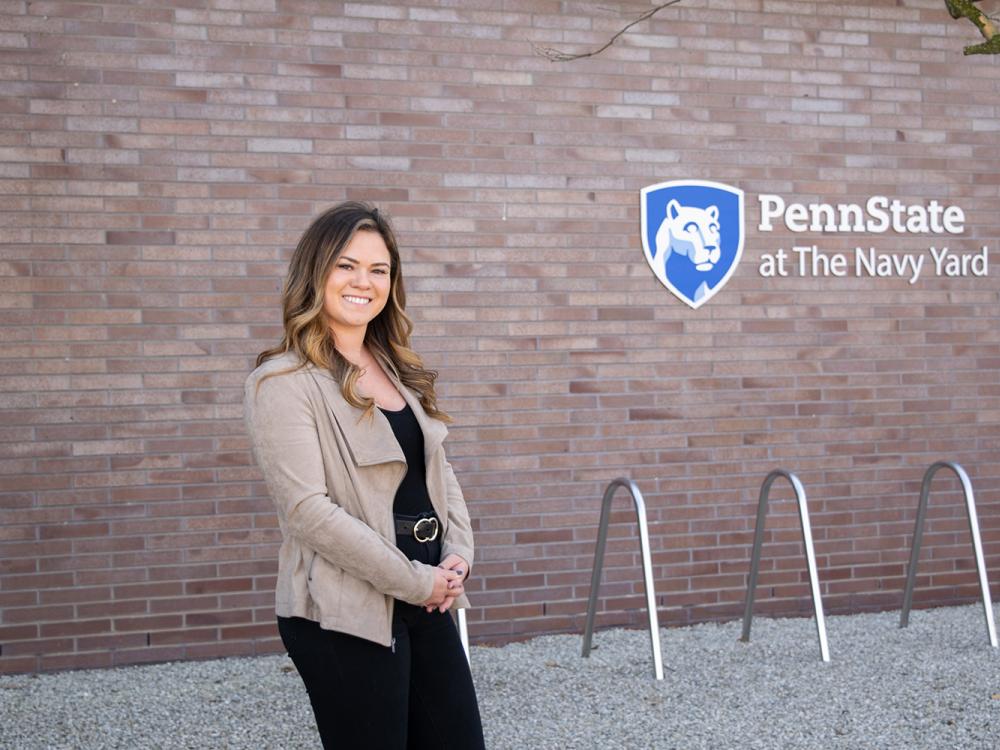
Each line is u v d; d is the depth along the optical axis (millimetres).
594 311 6203
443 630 2818
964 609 6695
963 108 6730
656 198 6270
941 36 6703
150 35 5625
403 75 5930
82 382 5574
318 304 2662
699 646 5902
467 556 2854
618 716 4746
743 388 6426
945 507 6734
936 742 4352
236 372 5734
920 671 5328
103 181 5582
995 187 6777
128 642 5629
